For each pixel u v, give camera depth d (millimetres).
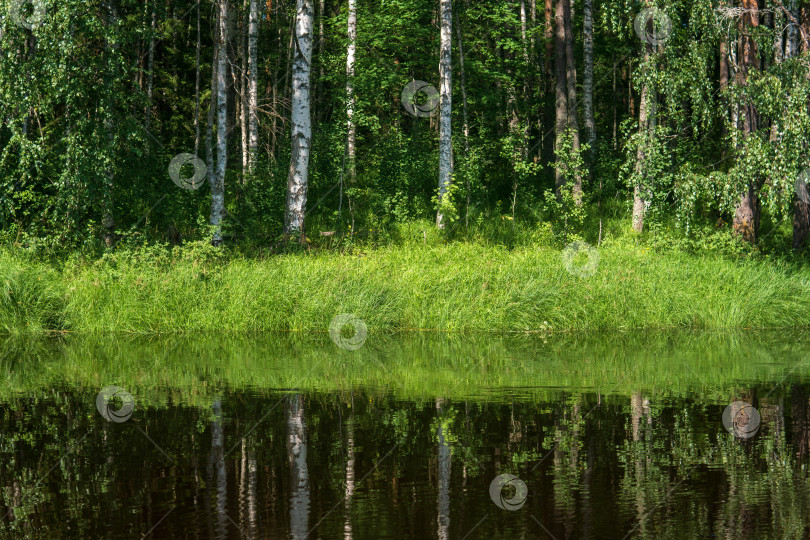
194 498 3814
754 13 16141
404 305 12711
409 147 24641
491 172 25828
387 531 3338
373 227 21547
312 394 6629
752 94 14141
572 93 25125
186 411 5918
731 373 7773
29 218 16875
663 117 20812
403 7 24984
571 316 12602
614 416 5719
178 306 12273
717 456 4590
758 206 17734
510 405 6137
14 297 12031
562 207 22344
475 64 25734
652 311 12977
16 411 5918
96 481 4109
